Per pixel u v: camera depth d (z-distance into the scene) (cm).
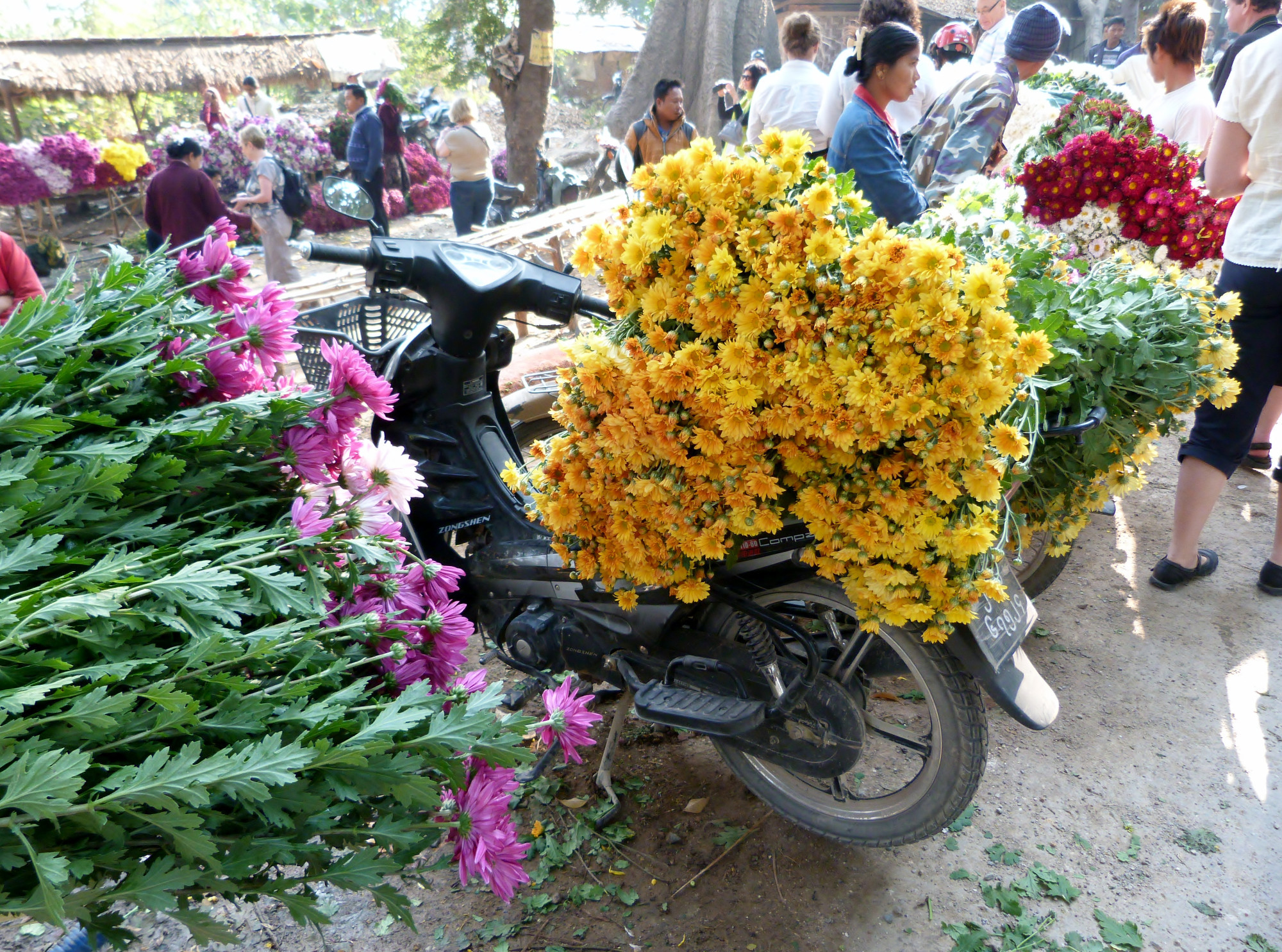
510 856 133
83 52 1617
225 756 108
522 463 269
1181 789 244
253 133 735
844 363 158
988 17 560
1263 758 255
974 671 189
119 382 144
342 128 1347
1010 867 220
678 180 174
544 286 241
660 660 223
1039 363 154
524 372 401
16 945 197
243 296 168
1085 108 353
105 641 113
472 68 1444
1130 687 286
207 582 119
